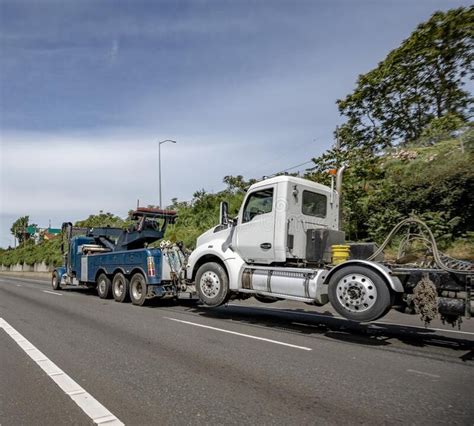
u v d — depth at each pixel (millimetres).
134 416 4109
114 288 14180
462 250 14828
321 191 9805
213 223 25844
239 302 14047
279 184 9016
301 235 9141
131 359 6238
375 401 4492
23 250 59312
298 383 5102
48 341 7504
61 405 4410
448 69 25906
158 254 12602
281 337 7922
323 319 10172
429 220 15875
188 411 4223
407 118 27734
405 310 7254
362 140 29250
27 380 5250
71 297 15664
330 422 3941
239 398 4582
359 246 8070
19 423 3975
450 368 5789
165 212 15914
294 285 8266
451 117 22234
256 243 9227
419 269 7184
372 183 19297
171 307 12578
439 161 17312
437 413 4156
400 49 26156
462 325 9336
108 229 17484
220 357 6352
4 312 11336
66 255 18844
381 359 6273
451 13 24484
